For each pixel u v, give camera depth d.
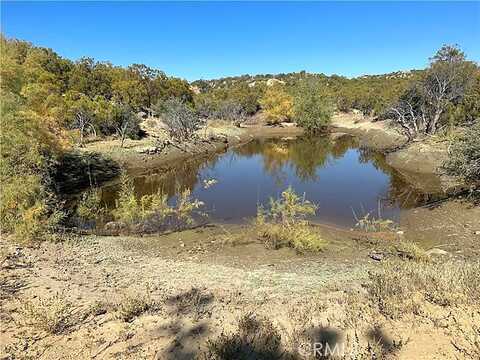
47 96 28.97
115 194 24.33
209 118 67.75
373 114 66.06
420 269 7.74
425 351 4.77
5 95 19.44
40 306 7.10
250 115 85.00
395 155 32.84
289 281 9.59
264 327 5.91
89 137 39.09
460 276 6.97
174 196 23.20
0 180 14.62
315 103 62.66
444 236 13.57
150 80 65.94
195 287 8.91
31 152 17.16
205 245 13.65
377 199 20.84
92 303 7.50
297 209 15.28
